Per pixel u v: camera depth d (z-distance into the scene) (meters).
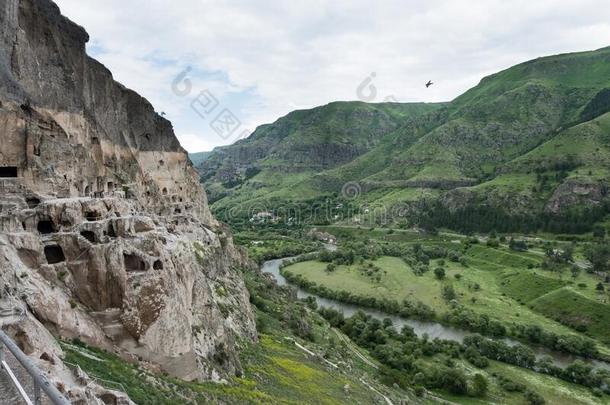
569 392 104.19
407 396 91.81
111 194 75.31
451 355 122.56
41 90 62.72
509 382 107.12
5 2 55.97
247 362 62.69
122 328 39.28
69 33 72.88
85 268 39.47
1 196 44.59
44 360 25.55
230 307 79.75
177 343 42.38
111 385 30.22
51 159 60.16
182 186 123.94
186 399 37.00
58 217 42.19
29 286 33.69
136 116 106.56
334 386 70.19
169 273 43.56
